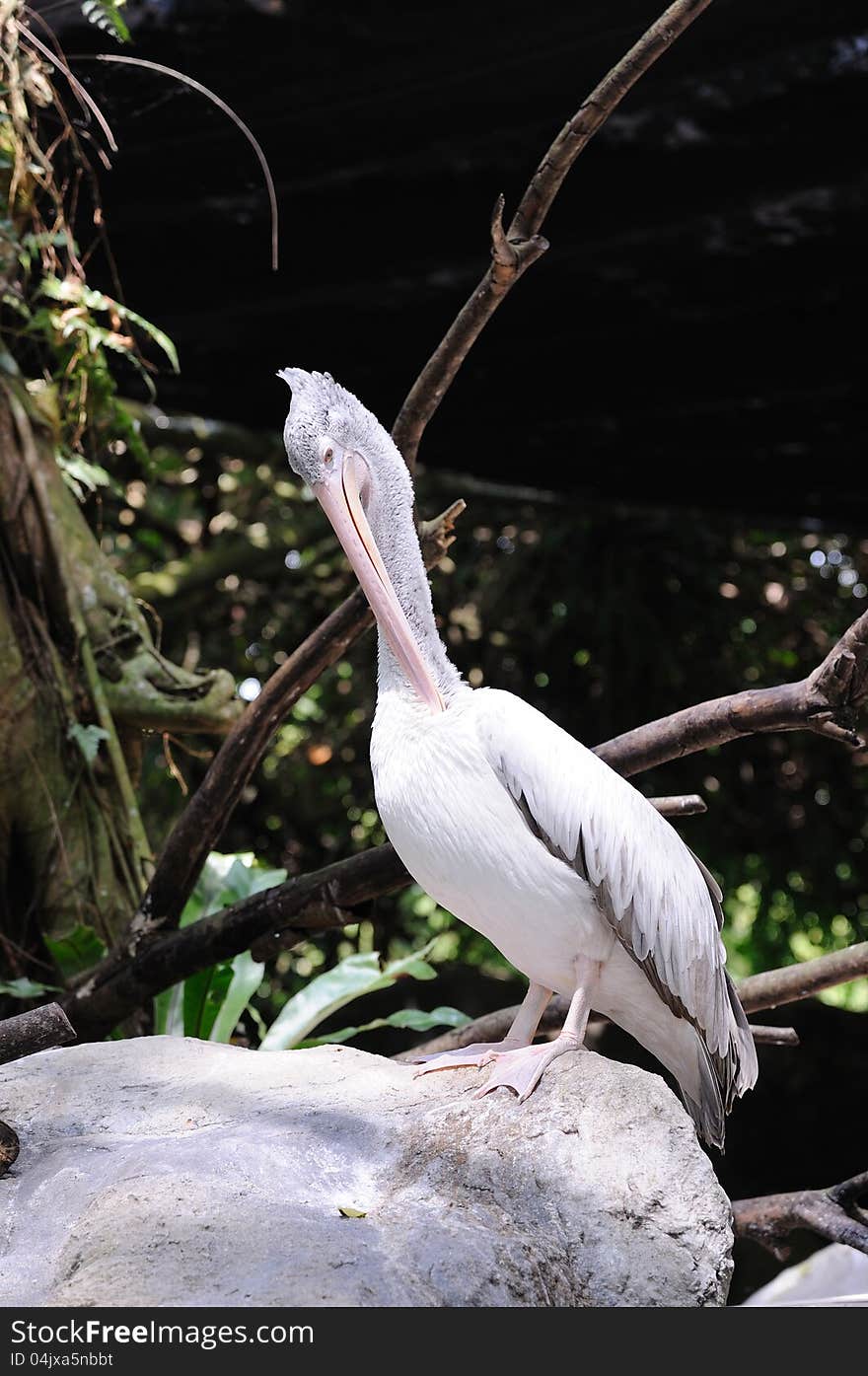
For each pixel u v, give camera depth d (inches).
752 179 187.0
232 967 175.9
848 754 394.6
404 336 233.8
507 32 164.7
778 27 162.1
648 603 384.5
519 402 261.4
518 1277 93.0
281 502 402.3
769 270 209.6
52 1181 105.1
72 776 185.3
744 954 429.7
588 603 378.0
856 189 188.1
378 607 129.9
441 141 184.4
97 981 163.5
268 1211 95.9
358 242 204.2
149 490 390.3
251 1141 107.4
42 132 186.9
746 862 402.0
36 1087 122.3
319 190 193.9
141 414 337.7
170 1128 114.0
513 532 390.3
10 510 186.7
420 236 203.3
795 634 403.2
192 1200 96.3
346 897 150.5
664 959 124.0
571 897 119.9
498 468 303.7
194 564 370.9
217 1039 172.1
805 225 196.5
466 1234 95.5
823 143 179.5
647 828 124.6
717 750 392.8
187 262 210.2
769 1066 347.9
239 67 173.6
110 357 239.8
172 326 228.1
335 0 161.9
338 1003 170.7
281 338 234.1
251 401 265.4
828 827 398.6
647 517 366.9
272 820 399.5
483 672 393.1
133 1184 99.5
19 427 187.9
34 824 182.9
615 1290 96.2
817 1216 148.3
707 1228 99.7
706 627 387.9
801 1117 341.4
